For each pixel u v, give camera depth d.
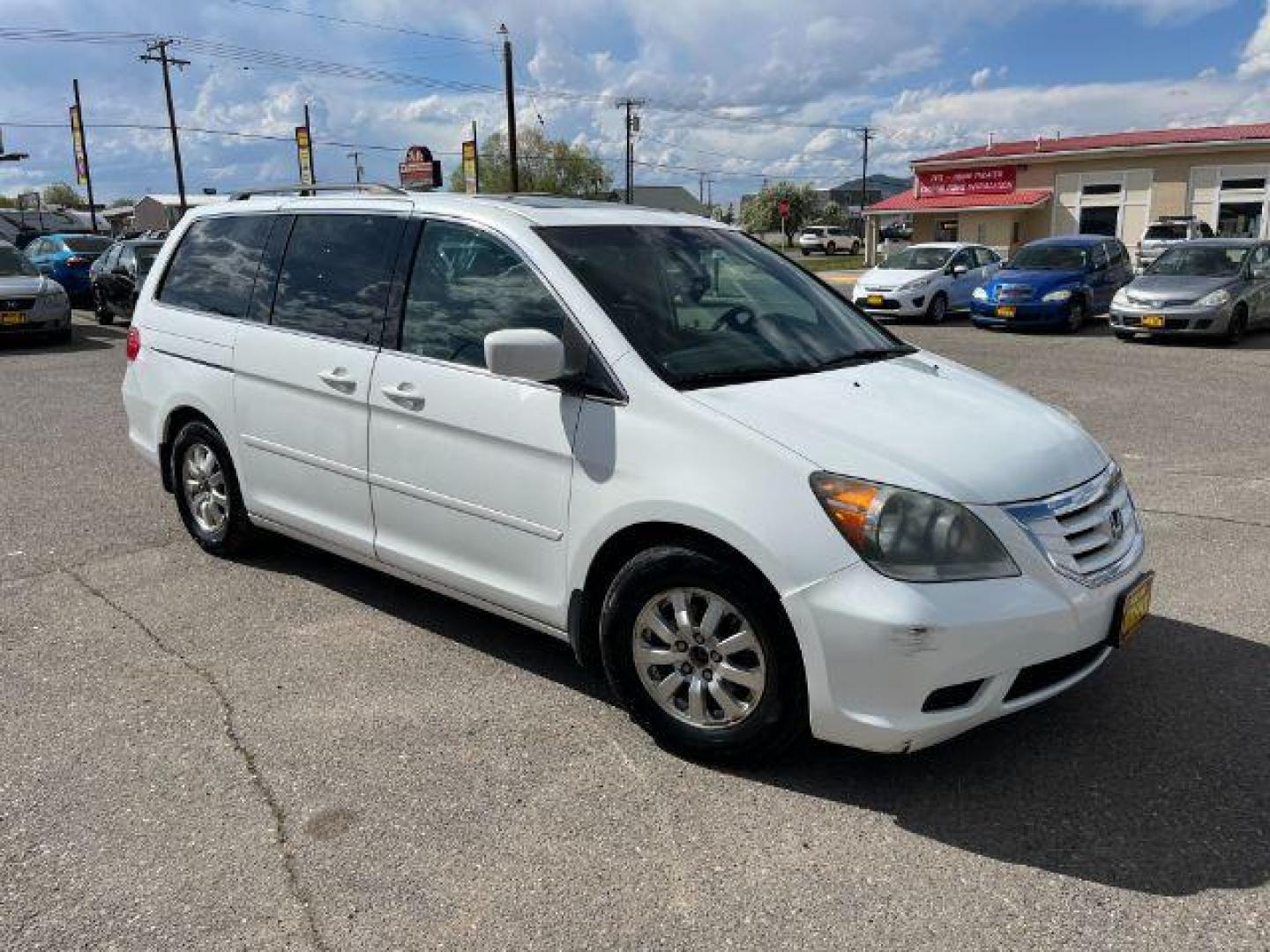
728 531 3.07
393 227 4.26
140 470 7.25
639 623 3.38
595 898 2.71
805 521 2.98
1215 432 8.34
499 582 3.82
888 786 3.22
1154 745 3.45
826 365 3.79
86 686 3.90
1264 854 2.87
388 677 3.98
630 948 2.53
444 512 3.94
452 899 2.70
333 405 4.31
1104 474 3.43
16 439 8.34
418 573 4.14
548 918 2.63
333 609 4.66
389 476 4.12
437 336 3.98
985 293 16.53
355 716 3.67
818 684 3.01
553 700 3.80
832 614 2.93
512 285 3.77
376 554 4.28
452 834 2.98
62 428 8.78
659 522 3.25
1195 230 27.72
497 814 3.07
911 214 39.38
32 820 3.04
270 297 4.72
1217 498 6.36
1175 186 31.53
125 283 16.69
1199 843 2.92
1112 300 15.80
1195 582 4.93
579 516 3.46
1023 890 2.73
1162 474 6.97
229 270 5.02
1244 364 12.24
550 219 3.94
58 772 3.29
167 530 5.82
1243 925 2.58
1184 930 2.57
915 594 2.87
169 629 4.43
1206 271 14.63
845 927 2.59
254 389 4.70
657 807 3.11
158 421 5.36
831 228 67.19
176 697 3.81
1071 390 10.52
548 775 3.29
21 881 2.77
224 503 5.16
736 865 2.84
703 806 3.12
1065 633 3.03
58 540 5.64
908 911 2.65
